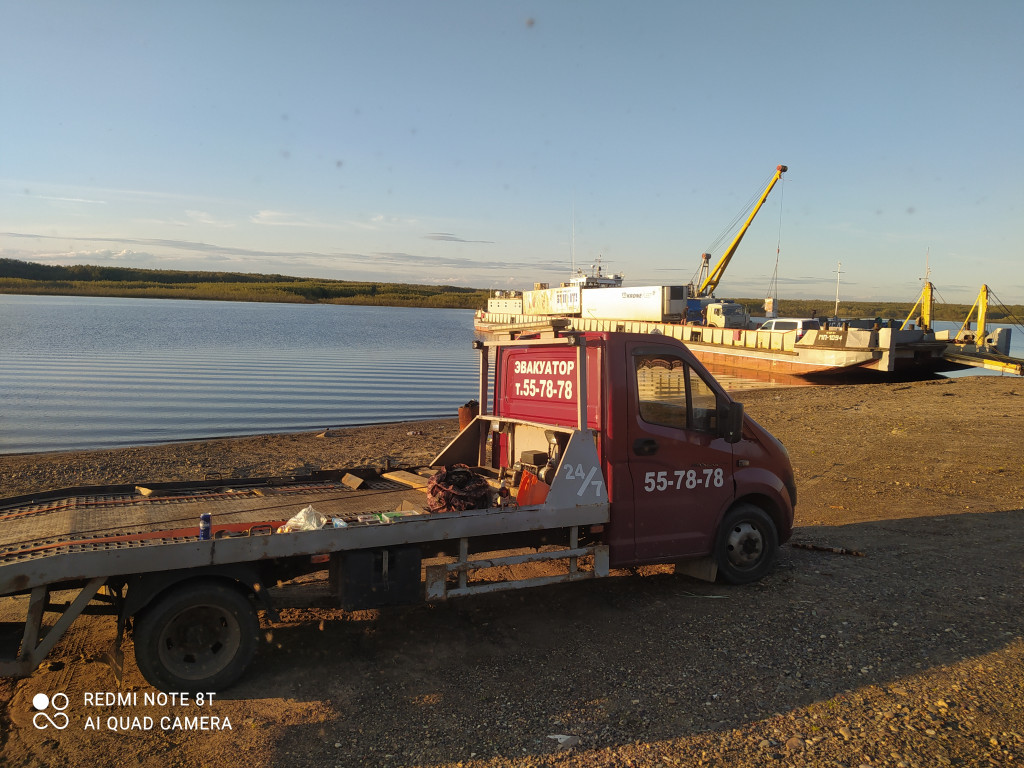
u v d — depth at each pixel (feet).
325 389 91.56
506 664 15.65
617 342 18.98
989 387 86.99
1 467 39.24
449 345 186.70
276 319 315.78
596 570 18.61
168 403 75.77
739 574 21.01
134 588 13.98
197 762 11.85
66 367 108.99
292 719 13.25
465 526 16.69
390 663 15.70
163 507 18.72
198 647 14.40
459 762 11.80
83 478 36.60
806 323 126.31
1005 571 21.81
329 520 16.22
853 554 23.81
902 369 118.52
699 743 12.28
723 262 206.08
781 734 12.53
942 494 33.83
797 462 42.39
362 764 11.78
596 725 12.95
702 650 16.28
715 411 20.66
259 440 49.73
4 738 12.57
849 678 14.67
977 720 12.91
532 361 21.83
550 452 20.01
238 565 14.79
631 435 18.99
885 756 11.77
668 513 19.62
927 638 16.65
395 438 50.98
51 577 12.85
